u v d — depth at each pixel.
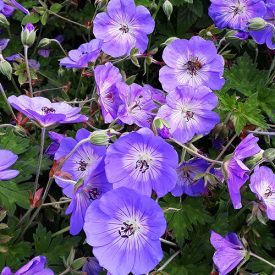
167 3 0.39
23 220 0.30
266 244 0.33
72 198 0.26
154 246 0.26
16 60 0.38
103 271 0.29
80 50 0.37
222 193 0.33
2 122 0.38
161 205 0.33
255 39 0.39
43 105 0.30
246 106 0.34
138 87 0.32
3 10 0.39
